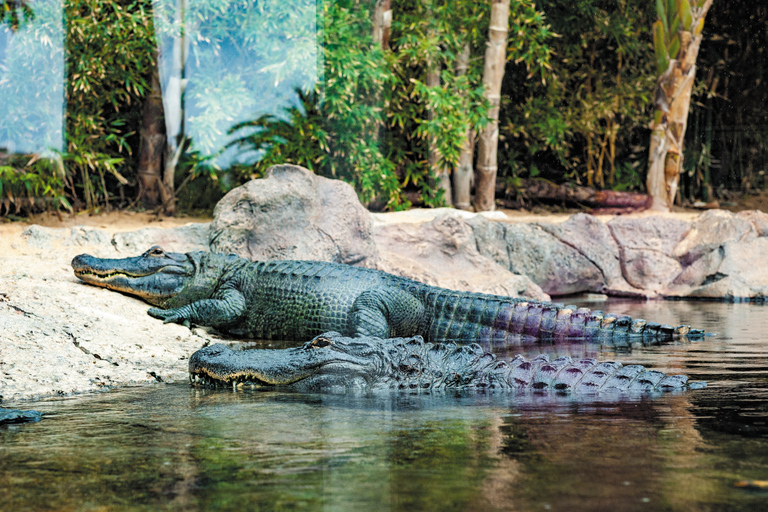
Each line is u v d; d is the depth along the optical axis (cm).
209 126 1136
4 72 1030
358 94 1200
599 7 1548
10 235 855
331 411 386
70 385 456
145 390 454
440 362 466
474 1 1304
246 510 235
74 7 1052
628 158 1680
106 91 1155
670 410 369
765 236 980
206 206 1232
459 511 231
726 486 251
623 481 258
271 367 459
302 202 820
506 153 1520
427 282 844
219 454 300
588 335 652
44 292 643
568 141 1606
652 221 1028
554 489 250
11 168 1020
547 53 1358
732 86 1691
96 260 704
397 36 1301
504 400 407
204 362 470
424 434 329
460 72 1336
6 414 363
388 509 233
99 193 1188
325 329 658
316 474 271
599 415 361
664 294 974
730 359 517
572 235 1001
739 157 1709
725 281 934
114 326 600
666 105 1377
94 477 271
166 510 237
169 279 701
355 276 682
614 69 1644
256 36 1123
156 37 1102
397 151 1365
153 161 1192
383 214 1007
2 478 271
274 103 1165
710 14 1645
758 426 334
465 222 981
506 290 832
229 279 712
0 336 522
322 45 1138
